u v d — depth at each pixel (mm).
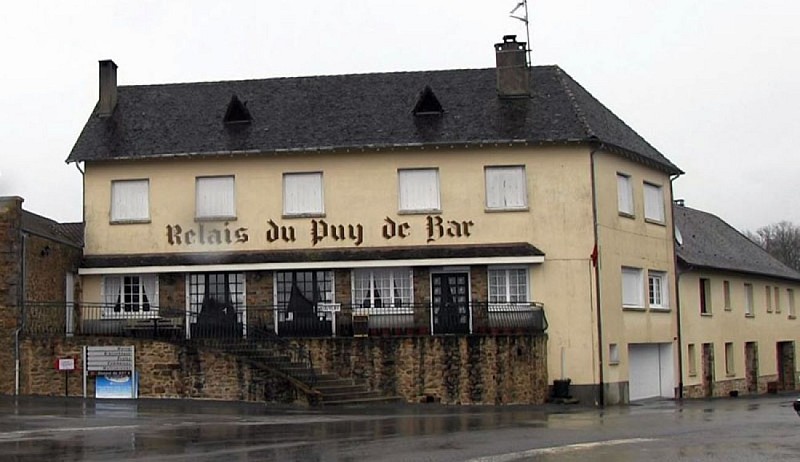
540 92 32094
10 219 26828
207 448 15961
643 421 21672
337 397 26141
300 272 30750
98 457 14844
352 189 30859
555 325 30000
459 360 27609
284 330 30344
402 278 30438
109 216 31297
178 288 30797
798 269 94812
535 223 30344
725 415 23953
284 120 31938
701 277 38344
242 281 30844
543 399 28703
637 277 33031
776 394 41812
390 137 30766
